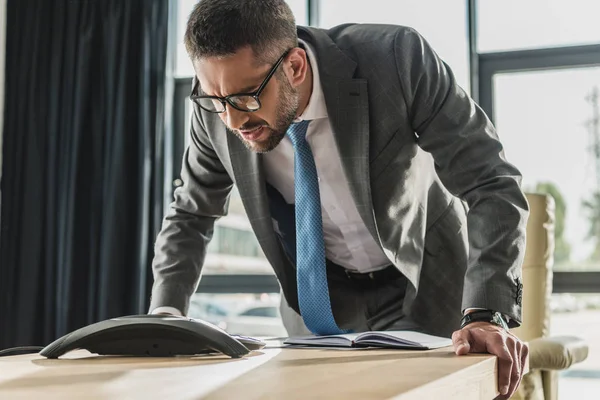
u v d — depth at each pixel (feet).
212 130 4.63
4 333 10.91
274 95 3.79
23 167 11.15
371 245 4.80
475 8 10.54
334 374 2.29
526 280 7.52
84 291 10.76
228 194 5.09
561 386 10.19
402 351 3.17
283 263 4.75
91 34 11.07
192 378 2.23
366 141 4.25
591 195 10.05
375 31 4.49
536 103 10.35
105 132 10.92
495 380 2.97
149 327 3.02
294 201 4.76
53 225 10.94
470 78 10.41
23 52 11.33
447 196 4.93
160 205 10.66
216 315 11.25
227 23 3.63
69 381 2.20
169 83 11.00
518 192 3.90
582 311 9.91
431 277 4.89
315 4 11.03
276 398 1.80
